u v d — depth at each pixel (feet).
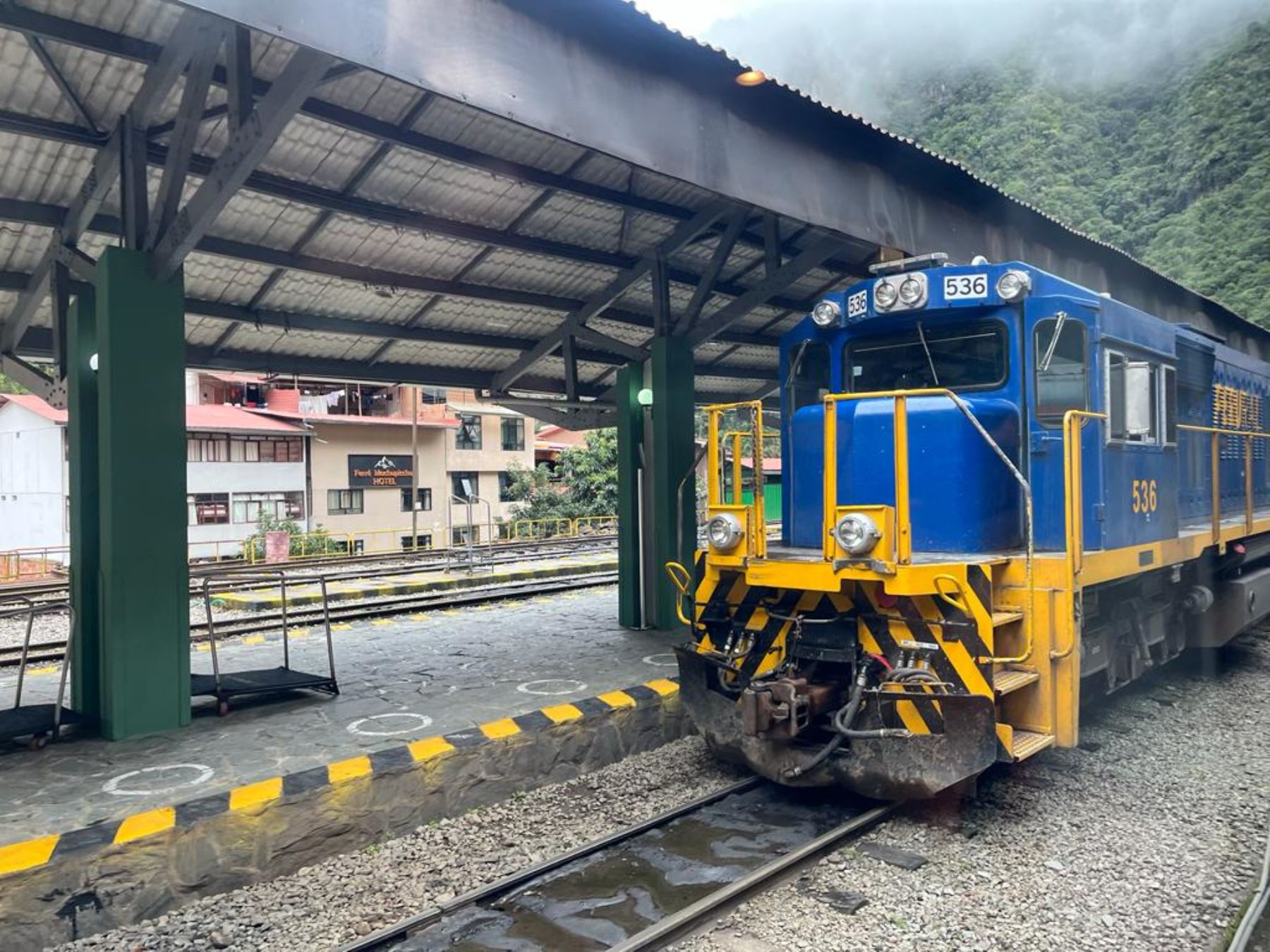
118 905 13.15
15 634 37.22
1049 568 16.57
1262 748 20.68
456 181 23.94
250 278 26.30
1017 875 14.26
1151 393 21.98
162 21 17.12
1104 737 21.59
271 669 23.97
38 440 82.58
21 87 18.31
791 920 12.87
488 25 14.06
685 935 12.50
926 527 17.99
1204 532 25.12
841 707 17.21
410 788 16.85
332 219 24.14
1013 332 18.76
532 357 34.14
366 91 19.99
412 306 29.76
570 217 27.07
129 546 18.71
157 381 19.16
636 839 16.01
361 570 57.31
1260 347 47.29
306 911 13.60
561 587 46.73
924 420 18.11
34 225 22.12
